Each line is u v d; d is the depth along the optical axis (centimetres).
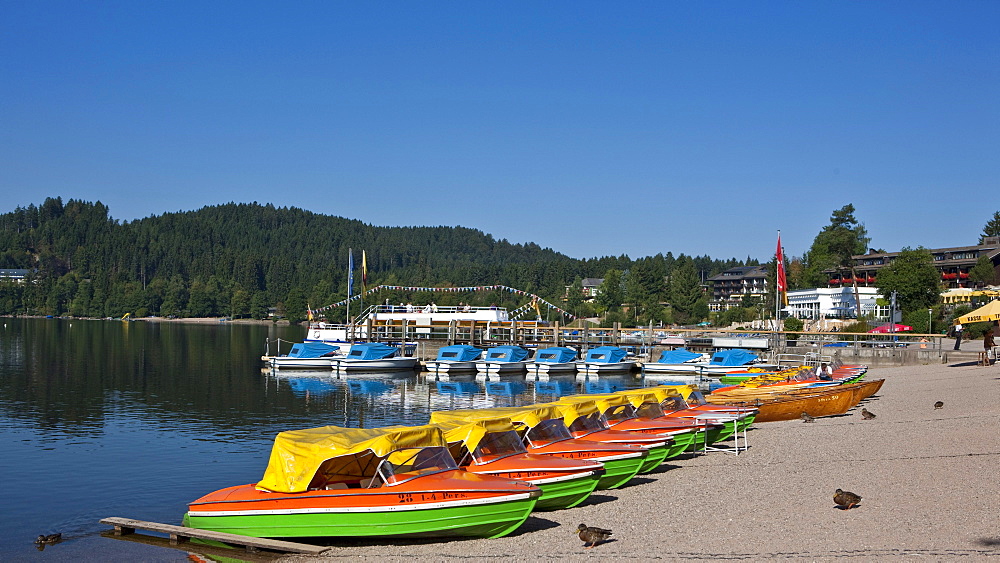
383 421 3950
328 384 5984
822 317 13188
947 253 13438
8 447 3177
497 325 8275
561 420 2412
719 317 15512
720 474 2353
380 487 1783
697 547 1598
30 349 9212
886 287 11125
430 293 18438
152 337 12875
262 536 1841
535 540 1736
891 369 6262
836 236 12838
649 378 6775
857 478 2166
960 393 4122
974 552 1465
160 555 1830
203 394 5062
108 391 5116
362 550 1745
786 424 3388
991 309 5234
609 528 1792
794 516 1791
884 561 1442
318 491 1811
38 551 1878
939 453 2459
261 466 2842
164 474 2712
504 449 2088
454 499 1741
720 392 3941
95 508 2284
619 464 2197
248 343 11450
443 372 6788
